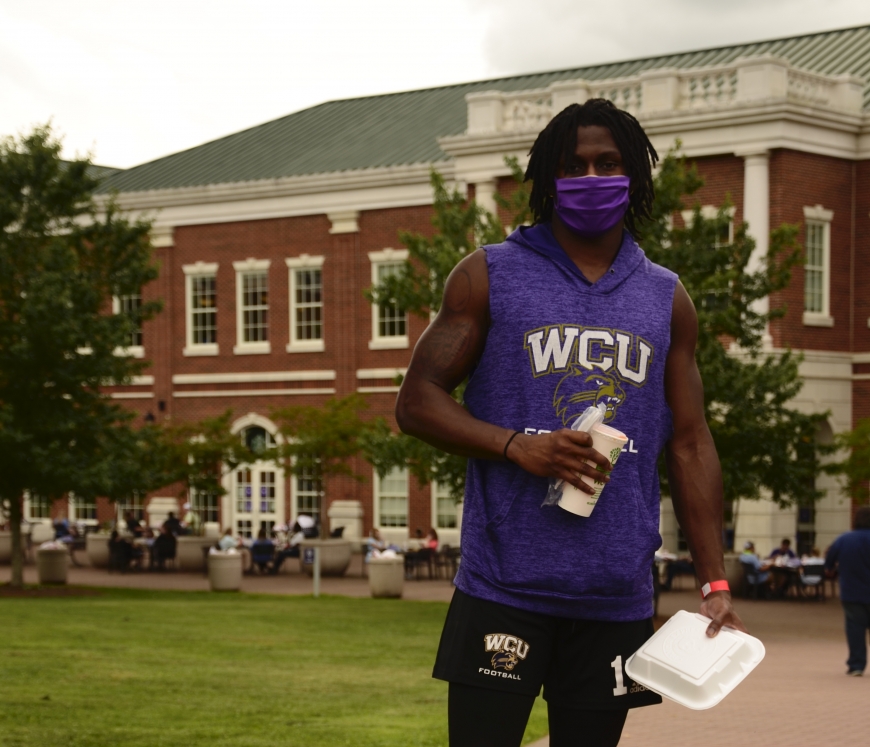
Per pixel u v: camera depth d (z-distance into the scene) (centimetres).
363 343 4169
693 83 3500
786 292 3394
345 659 1545
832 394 3503
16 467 2656
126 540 3584
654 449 332
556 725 343
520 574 324
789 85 3403
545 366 323
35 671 1295
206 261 4459
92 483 2630
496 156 3669
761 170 3338
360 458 4141
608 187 318
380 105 4828
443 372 331
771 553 3177
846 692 1370
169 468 3644
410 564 3388
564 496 311
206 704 1095
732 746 999
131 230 2773
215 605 2408
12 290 2673
